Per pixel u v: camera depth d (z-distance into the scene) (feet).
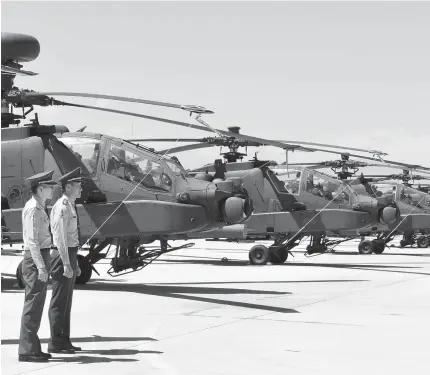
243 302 38.01
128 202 44.11
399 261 77.36
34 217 21.83
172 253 95.76
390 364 22.09
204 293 42.60
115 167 45.55
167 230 43.32
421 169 82.79
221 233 67.46
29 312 21.98
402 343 25.72
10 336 26.68
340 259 82.23
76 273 23.86
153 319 31.48
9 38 42.88
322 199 72.64
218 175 70.69
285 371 21.02
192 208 43.83
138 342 25.63
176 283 49.57
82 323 30.25
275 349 24.43
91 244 47.80
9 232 45.16
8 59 43.24
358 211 71.77
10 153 46.14
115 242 48.44
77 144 45.93
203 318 31.83
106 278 54.03
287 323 30.37
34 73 39.27
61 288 23.24
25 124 46.83
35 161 45.60
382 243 97.71
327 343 25.64
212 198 44.34
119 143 45.98
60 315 23.26
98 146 45.68
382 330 28.58
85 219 44.57
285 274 57.88
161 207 43.39
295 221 71.26
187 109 35.06
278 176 73.92
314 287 46.57
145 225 43.62
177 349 24.31
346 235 91.30
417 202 100.27
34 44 43.62
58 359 22.39
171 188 45.09
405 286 47.21
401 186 101.30
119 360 22.30
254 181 70.64
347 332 28.07
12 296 40.47
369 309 35.12
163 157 45.96
